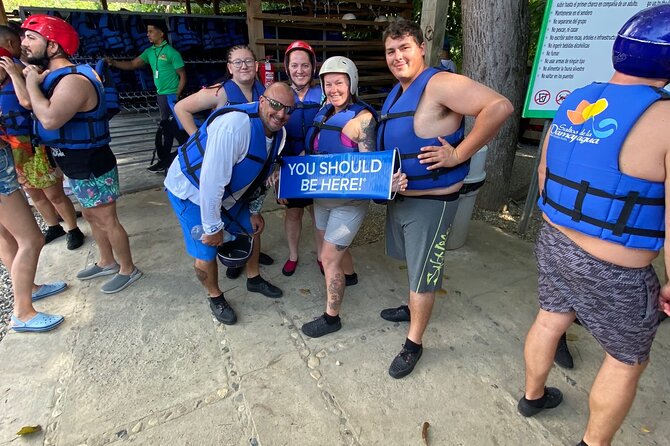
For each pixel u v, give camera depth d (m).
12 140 2.54
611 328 1.39
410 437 1.79
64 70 2.20
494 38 3.61
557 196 1.40
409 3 6.67
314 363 2.20
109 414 1.89
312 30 6.27
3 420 1.86
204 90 2.67
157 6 10.84
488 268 3.10
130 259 2.88
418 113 1.73
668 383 2.03
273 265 3.20
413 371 2.14
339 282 2.29
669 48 1.11
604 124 1.23
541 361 1.69
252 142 1.92
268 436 1.79
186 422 1.85
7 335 2.40
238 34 6.26
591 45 2.82
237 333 2.43
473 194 3.15
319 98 2.45
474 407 1.93
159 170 5.33
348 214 2.11
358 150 2.01
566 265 1.42
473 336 2.39
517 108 3.83
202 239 2.13
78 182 2.50
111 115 2.61
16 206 2.25
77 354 2.25
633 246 1.25
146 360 2.22
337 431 1.81
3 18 4.29
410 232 1.94
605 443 1.54
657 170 1.15
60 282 2.88
